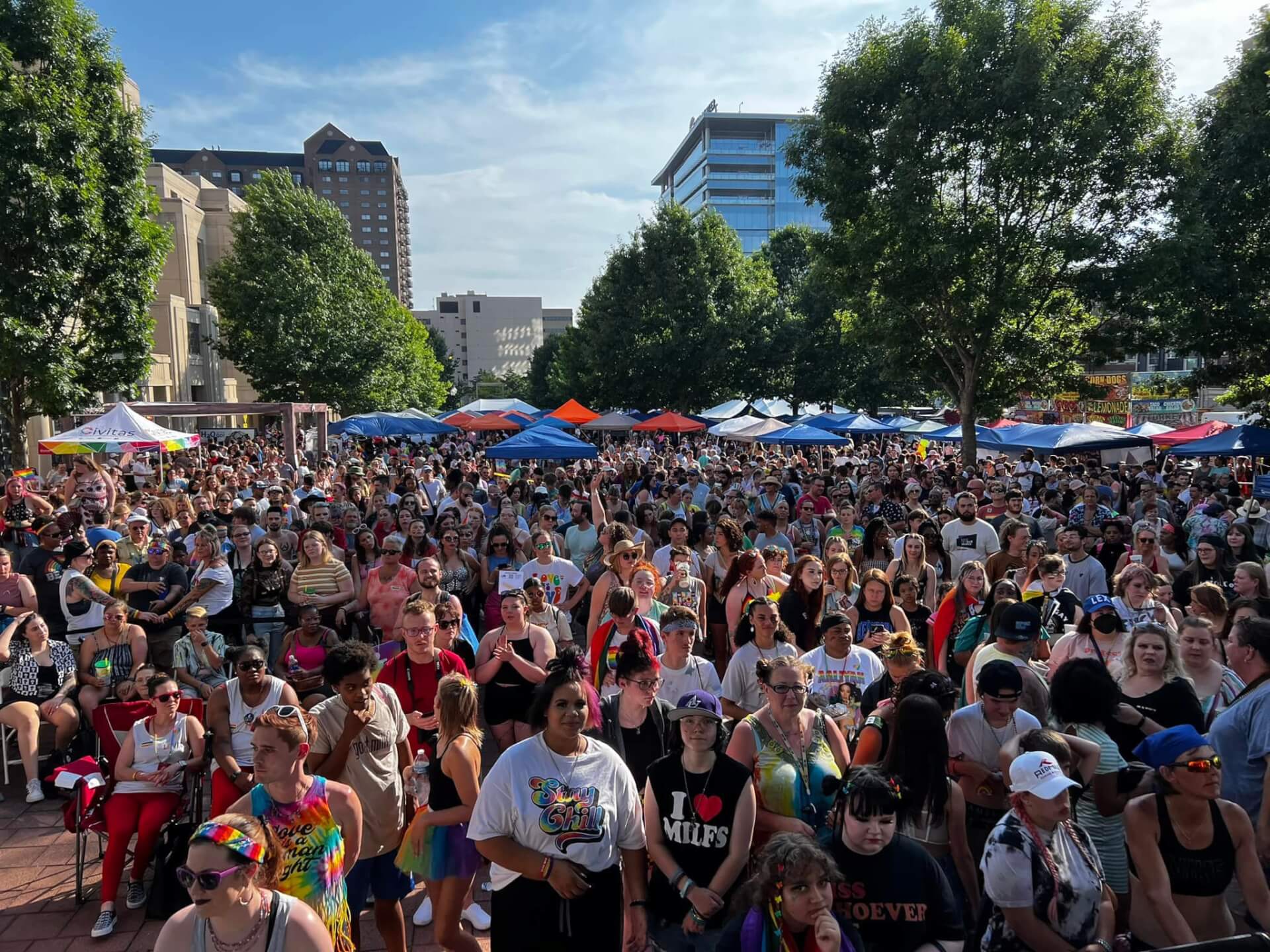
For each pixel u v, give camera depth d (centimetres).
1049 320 2153
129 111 1884
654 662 427
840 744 405
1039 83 1712
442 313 17938
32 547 995
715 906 320
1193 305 1877
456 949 380
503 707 547
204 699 604
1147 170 1805
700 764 343
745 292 4003
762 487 1288
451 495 1257
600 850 313
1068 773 327
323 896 322
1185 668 480
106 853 453
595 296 4172
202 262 4775
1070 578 770
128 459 1955
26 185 1609
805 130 2017
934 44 1816
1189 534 1054
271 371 3778
